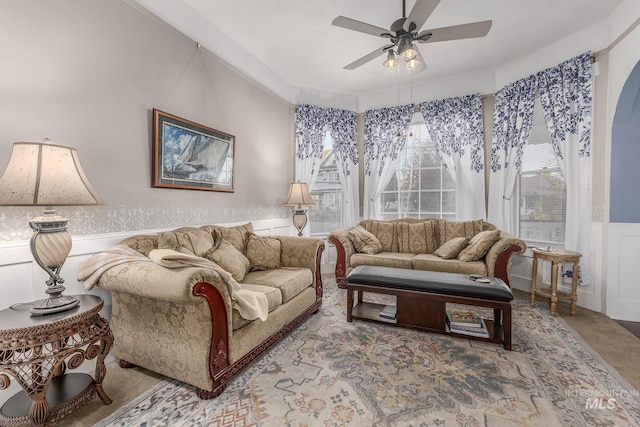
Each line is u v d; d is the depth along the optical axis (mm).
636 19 2514
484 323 2379
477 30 2209
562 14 2795
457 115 4148
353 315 2588
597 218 2930
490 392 1609
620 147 2756
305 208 4512
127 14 2172
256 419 1415
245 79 3473
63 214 1824
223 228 2736
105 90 2043
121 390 1660
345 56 3561
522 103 3564
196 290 1424
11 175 1321
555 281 2805
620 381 1709
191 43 2721
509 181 3691
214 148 2977
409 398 1563
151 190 2379
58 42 1790
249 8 2680
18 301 1625
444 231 3807
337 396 1586
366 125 4727
